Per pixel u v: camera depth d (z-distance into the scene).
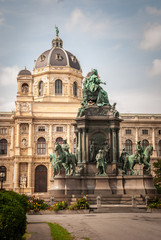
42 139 92.44
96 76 42.16
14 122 93.12
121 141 95.06
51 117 92.50
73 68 103.00
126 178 37.16
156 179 70.44
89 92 41.34
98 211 30.78
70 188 36.00
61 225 21.94
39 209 31.09
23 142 90.81
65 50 107.25
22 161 88.44
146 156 38.25
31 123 91.31
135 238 16.58
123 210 30.91
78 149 39.53
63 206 31.20
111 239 16.48
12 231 14.60
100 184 36.62
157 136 96.31
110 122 39.56
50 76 101.06
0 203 15.23
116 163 38.34
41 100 100.62
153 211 30.55
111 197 35.31
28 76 94.56
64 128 93.44
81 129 39.50
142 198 34.56
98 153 38.03
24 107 92.19
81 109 39.69
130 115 96.50
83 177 36.94
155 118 96.88
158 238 16.50
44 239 16.86
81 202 31.39
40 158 89.94
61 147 38.50
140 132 96.12
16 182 87.00
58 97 99.88
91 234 18.05
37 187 89.06
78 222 23.25
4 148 92.31
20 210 15.45
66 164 37.72
